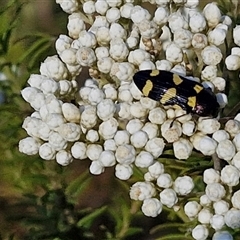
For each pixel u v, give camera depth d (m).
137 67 0.16
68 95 0.17
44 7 0.23
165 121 0.16
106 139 0.16
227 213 0.16
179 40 0.16
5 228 0.20
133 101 0.16
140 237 0.20
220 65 0.17
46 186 0.19
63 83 0.17
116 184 0.21
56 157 0.16
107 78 0.17
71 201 0.19
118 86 0.17
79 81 0.18
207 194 0.16
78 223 0.19
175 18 0.16
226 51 0.17
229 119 0.16
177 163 0.17
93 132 0.16
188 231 0.18
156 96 0.16
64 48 0.17
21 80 0.20
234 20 0.19
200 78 0.17
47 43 0.20
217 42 0.16
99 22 0.17
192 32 0.16
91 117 0.16
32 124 0.16
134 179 0.19
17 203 0.19
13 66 0.20
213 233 0.17
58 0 0.18
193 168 0.17
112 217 0.20
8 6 0.20
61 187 0.19
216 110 0.16
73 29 0.17
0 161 0.20
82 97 0.17
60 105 0.16
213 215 0.16
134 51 0.16
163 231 0.20
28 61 0.20
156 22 0.17
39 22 0.22
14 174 0.20
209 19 0.16
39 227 0.19
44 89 0.16
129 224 0.19
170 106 0.16
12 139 0.20
